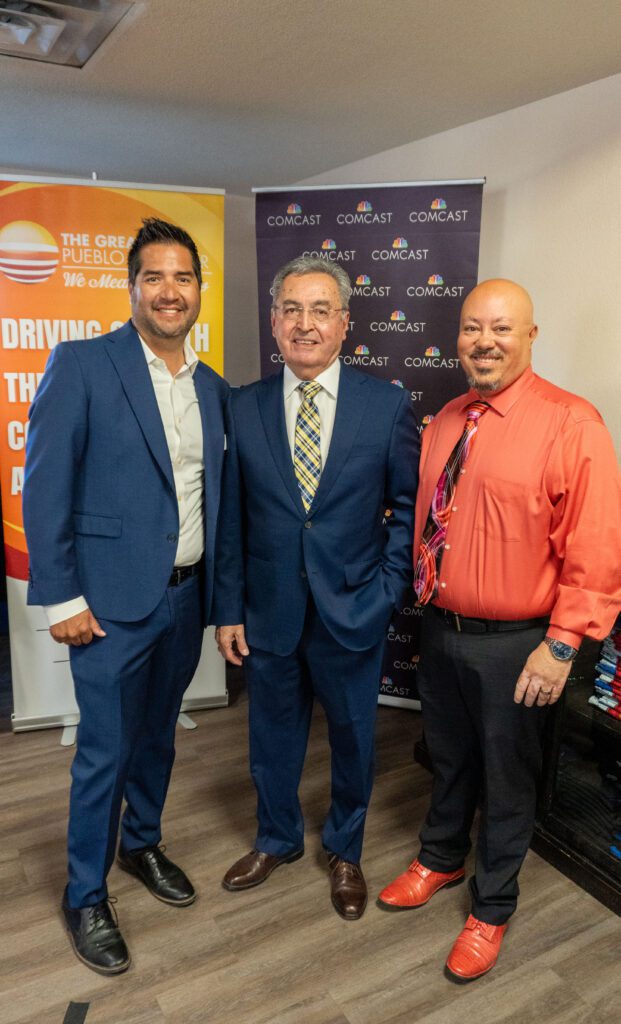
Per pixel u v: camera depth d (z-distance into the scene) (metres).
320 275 1.65
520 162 2.60
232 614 1.89
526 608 1.63
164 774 1.94
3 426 2.65
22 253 2.56
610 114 2.25
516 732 1.68
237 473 1.81
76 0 1.78
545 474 1.58
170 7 1.80
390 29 1.93
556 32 1.94
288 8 1.81
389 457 1.78
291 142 3.02
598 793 2.16
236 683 3.29
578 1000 1.67
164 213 2.65
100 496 1.62
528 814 1.74
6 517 2.70
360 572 1.78
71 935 1.78
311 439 1.74
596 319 2.37
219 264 2.73
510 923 1.89
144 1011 1.62
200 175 3.56
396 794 2.46
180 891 1.94
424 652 1.85
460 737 1.83
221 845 2.19
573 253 2.43
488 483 1.63
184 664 1.83
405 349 2.77
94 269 2.62
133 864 2.03
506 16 1.85
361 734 1.86
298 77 2.28
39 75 2.25
